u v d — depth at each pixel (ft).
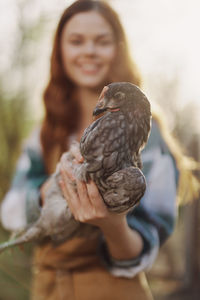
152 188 6.55
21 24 19.13
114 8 7.77
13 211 7.73
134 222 6.29
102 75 7.70
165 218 6.56
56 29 8.18
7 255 5.55
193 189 7.83
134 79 7.76
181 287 15.21
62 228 5.44
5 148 19.31
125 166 4.42
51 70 8.32
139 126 4.43
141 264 6.14
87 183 4.55
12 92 20.12
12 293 5.64
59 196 5.48
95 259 6.37
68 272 6.34
